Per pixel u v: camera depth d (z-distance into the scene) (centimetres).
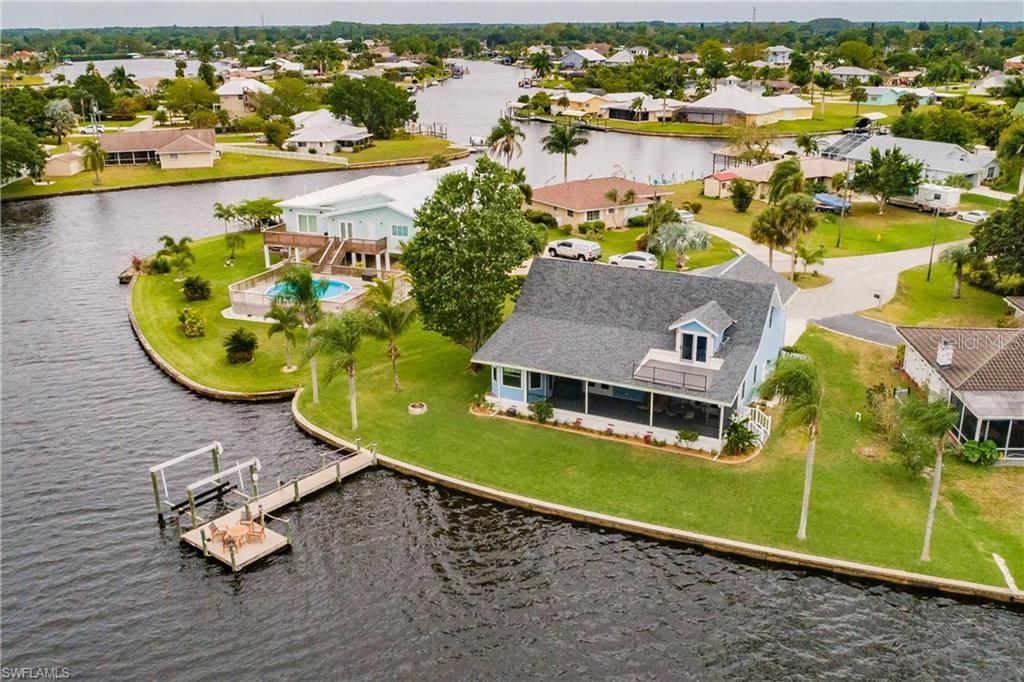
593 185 10100
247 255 8812
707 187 11544
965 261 7094
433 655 3381
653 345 4956
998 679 3219
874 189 10250
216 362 6081
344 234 8231
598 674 3281
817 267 8106
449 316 5391
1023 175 10994
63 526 4250
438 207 5325
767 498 4219
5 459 4872
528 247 5625
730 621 3538
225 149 15750
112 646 3444
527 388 5059
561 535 4100
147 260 8594
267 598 3725
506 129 12219
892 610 3569
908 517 4056
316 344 4897
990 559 3759
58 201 12156
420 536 4128
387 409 5250
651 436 4738
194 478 4672
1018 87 16988
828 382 5503
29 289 8031
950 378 4766
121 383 5878
